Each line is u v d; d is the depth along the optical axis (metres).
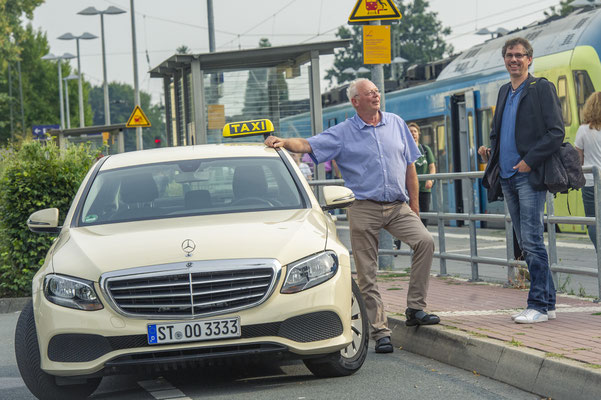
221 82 27.66
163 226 9.45
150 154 11.30
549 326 10.16
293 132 27.61
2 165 19.45
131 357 8.50
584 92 25.14
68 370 8.52
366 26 17.67
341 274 8.93
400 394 8.60
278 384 9.30
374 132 10.88
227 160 10.84
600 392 7.65
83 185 10.68
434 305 12.52
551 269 13.47
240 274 8.55
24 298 18.33
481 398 8.31
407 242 10.88
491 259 14.99
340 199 10.34
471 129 31.16
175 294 8.45
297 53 26.94
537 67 26.92
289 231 9.06
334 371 9.40
